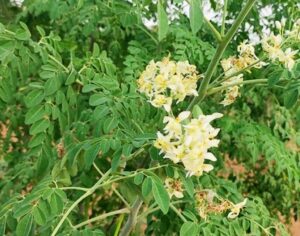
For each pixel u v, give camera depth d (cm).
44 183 37
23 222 33
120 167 44
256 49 63
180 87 36
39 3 59
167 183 36
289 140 67
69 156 37
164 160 35
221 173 68
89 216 67
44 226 39
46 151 40
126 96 42
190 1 28
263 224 51
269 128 64
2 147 74
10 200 38
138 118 43
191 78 37
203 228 42
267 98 63
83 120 44
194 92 37
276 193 70
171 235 51
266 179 67
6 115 60
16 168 57
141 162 51
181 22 63
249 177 71
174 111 54
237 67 41
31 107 39
